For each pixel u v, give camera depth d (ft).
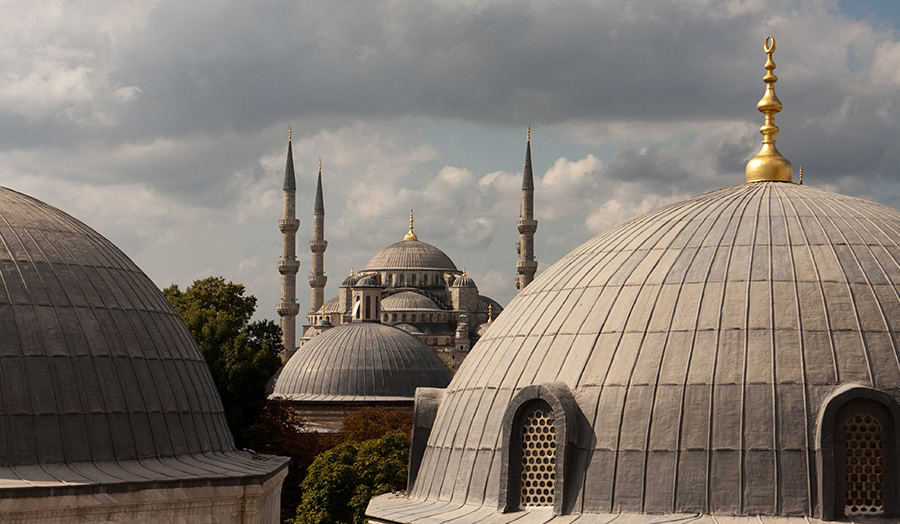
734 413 74.74
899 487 72.33
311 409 286.05
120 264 108.37
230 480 96.94
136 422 97.25
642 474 75.31
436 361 307.78
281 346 331.36
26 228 102.37
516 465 80.74
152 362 101.86
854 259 80.94
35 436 90.63
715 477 73.77
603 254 89.56
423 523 79.77
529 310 90.07
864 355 75.36
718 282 80.64
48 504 85.92
